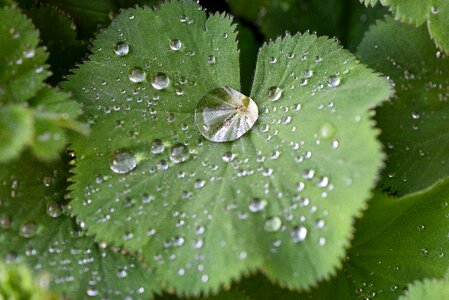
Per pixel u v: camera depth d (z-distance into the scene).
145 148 0.19
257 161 0.19
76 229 0.19
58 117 0.18
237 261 0.18
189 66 0.20
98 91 0.19
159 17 0.20
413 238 0.20
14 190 0.19
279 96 0.19
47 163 0.19
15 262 0.18
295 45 0.19
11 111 0.17
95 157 0.19
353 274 0.20
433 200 0.20
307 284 0.17
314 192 0.18
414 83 0.21
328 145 0.18
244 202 0.18
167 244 0.18
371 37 0.22
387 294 0.20
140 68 0.19
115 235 0.18
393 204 0.20
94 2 0.21
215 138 0.19
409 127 0.21
